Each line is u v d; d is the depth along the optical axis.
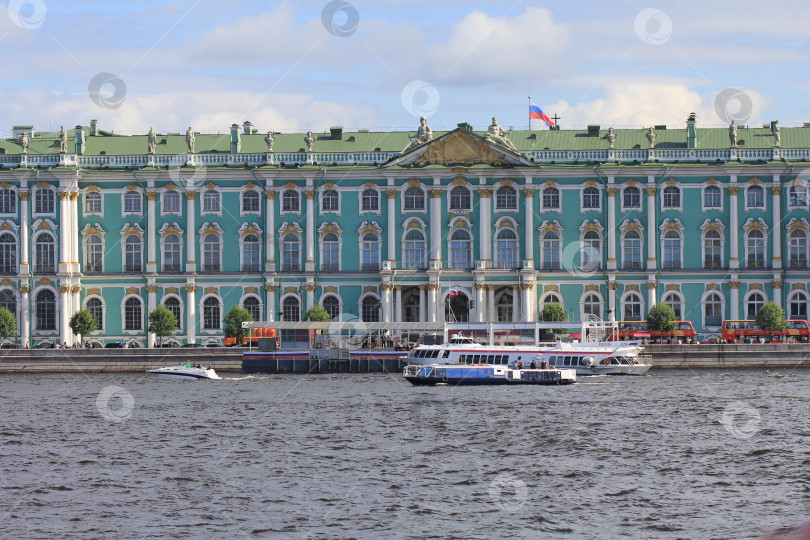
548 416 121.44
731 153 192.38
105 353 180.00
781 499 86.88
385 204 194.50
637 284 192.62
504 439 108.56
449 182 193.88
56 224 194.38
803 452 102.25
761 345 174.88
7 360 180.50
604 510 84.25
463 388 150.00
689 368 174.12
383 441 108.19
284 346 180.75
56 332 194.50
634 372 164.38
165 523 81.62
